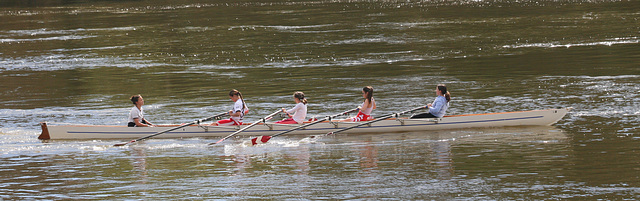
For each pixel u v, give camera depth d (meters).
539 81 87.25
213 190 42.56
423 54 120.69
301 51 130.38
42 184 44.91
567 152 49.91
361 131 61.81
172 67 115.56
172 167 49.22
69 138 61.28
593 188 40.56
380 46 133.25
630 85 80.56
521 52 117.75
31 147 57.62
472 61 109.81
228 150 55.19
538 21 168.38
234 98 62.47
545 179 42.94
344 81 94.19
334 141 58.09
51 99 85.31
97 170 48.69
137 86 95.69
